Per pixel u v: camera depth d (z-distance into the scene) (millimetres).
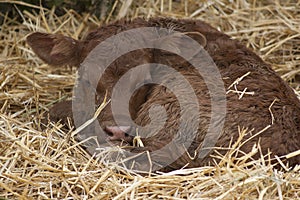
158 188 12758
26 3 19516
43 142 14141
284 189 12609
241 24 19812
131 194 12383
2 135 14266
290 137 13281
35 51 15875
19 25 19984
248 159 13133
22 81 17859
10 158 13406
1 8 19953
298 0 20188
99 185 12789
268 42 19172
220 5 20500
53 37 15594
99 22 20172
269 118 13383
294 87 18141
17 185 12875
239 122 13281
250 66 14469
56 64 15805
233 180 12484
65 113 15742
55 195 12805
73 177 12969
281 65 18500
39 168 13172
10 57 18828
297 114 13633
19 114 16453
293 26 19156
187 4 20562
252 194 12500
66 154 13625
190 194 12641
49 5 20172
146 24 15320
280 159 13094
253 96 13688
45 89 17719
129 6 20266
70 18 20062
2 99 16766
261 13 20047
